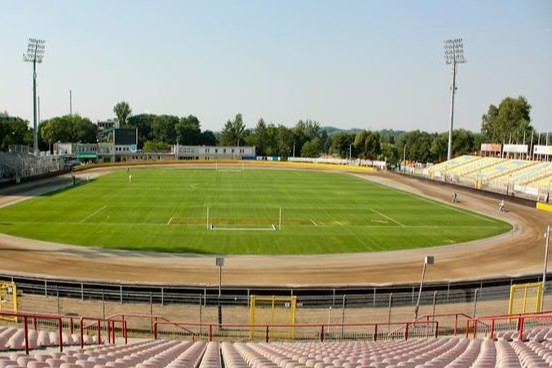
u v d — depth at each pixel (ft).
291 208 188.55
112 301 84.58
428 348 51.98
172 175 322.96
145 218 161.68
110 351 46.78
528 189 227.40
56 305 81.66
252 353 49.83
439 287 89.56
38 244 124.77
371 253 122.42
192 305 84.02
